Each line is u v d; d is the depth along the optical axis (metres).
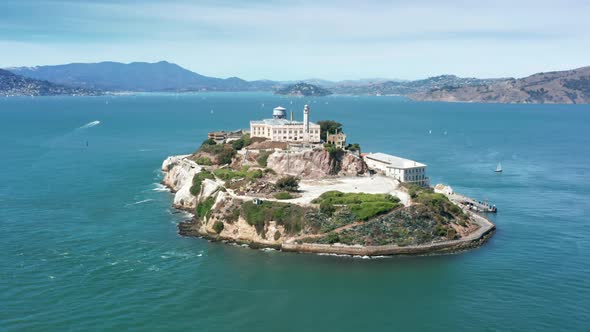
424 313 120.94
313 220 166.62
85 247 157.50
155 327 113.56
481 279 138.25
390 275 141.50
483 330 113.38
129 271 140.88
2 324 112.50
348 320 118.19
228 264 148.12
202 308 122.12
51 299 123.88
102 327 112.75
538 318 117.94
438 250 158.62
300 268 146.00
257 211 172.12
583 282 135.62
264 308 122.88
